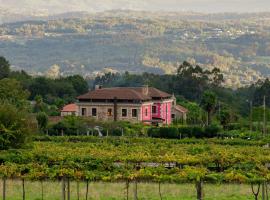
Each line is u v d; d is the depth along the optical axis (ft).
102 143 508.12
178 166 361.71
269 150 435.94
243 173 305.94
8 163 331.16
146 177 296.10
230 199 294.66
